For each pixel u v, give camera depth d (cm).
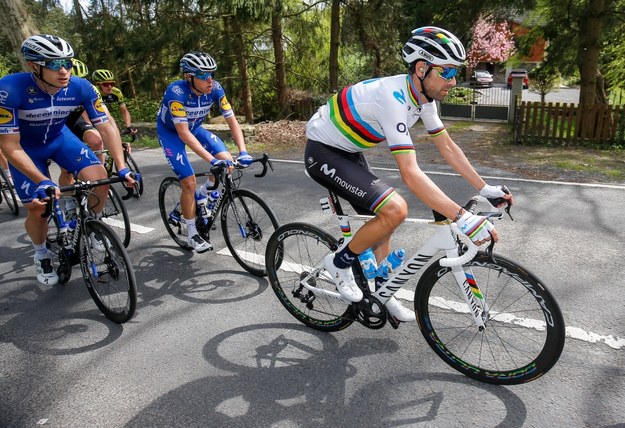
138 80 1452
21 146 334
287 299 311
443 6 1148
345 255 253
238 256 390
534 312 300
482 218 203
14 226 521
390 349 273
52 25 2058
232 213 381
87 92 336
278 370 257
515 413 219
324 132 249
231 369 259
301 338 288
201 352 276
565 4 1034
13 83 300
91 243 313
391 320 265
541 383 238
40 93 312
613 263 366
